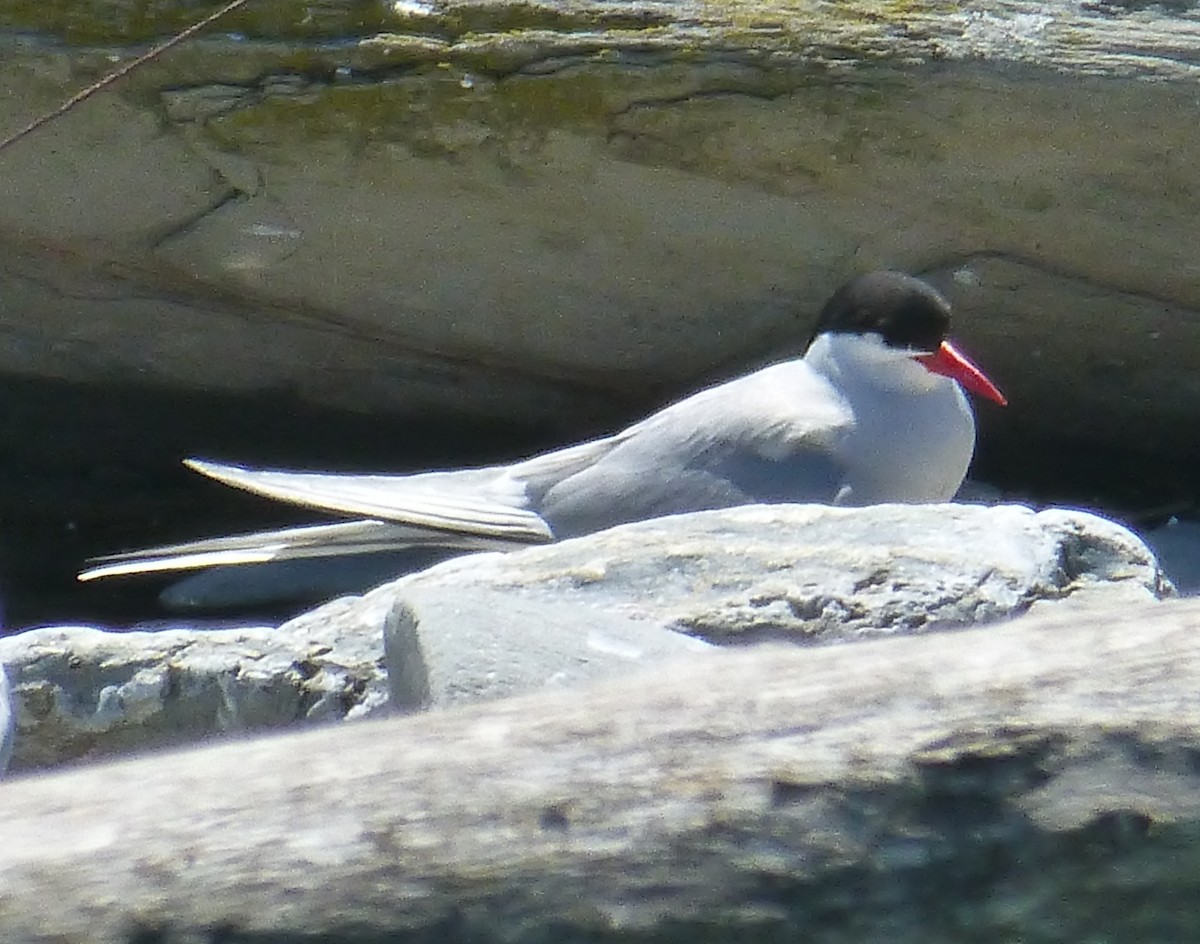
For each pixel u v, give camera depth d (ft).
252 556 37.22
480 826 15.49
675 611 28.73
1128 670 16.24
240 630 30.48
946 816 15.64
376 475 38.40
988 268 37.91
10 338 40.29
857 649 17.20
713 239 37.58
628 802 15.60
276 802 15.70
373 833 15.43
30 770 29.73
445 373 40.55
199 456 42.16
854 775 15.69
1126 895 15.58
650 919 15.30
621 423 41.39
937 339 36.50
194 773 16.15
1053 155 36.04
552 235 37.65
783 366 37.63
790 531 30.83
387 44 35.78
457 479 37.37
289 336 39.96
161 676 29.68
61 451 42.06
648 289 38.47
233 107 36.24
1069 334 38.99
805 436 35.99
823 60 35.45
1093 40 35.55
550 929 15.25
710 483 35.88
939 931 15.56
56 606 39.01
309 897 15.16
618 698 16.60
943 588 29.01
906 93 35.50
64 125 36.52
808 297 38.50
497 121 36.06
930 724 15.90
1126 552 30.58
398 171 36.73
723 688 16.58
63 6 35.88
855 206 36.91
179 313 39.65
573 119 35.99
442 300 38.86
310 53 35.91
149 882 15.16
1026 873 15.58
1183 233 36.83
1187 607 17.37
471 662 25.02
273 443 42.14
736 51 35.50
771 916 15.40
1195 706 15.85
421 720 16.72
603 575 29.78
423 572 31.22
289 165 36.76
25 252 38.55
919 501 36.78
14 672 29.48
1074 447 41.57
